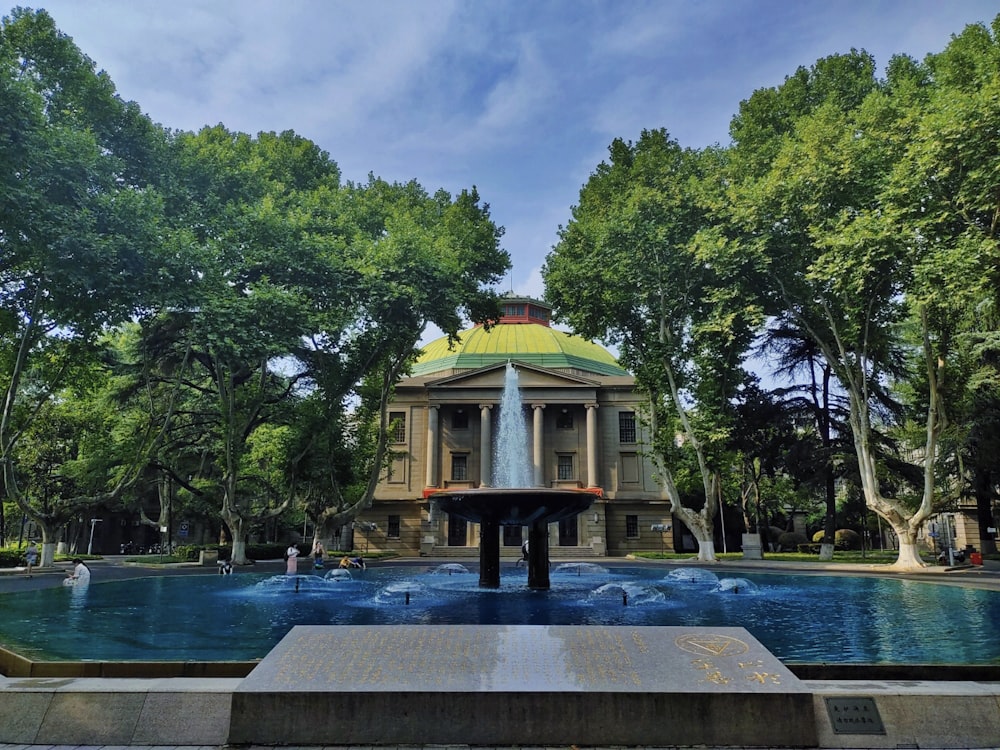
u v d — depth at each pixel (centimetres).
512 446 5672
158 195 2664
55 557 4081
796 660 956
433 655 639
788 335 4356
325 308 3325
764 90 3553
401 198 3959
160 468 4141
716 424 3569
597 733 571
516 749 564
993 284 2488
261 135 3869
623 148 3884
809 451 4244
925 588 2139
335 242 3241
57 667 711
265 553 4125
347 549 5869
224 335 2830
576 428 5903
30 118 2270
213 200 3097
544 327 6738
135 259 2592
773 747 569
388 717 574
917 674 692
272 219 3072
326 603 1703
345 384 3656
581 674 605
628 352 3862
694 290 3512
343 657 636
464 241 3769
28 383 3728
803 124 3020
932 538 5234
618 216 3409
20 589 2091
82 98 2762
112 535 6719
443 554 5522
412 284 3259
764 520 6369
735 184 3262
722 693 579
